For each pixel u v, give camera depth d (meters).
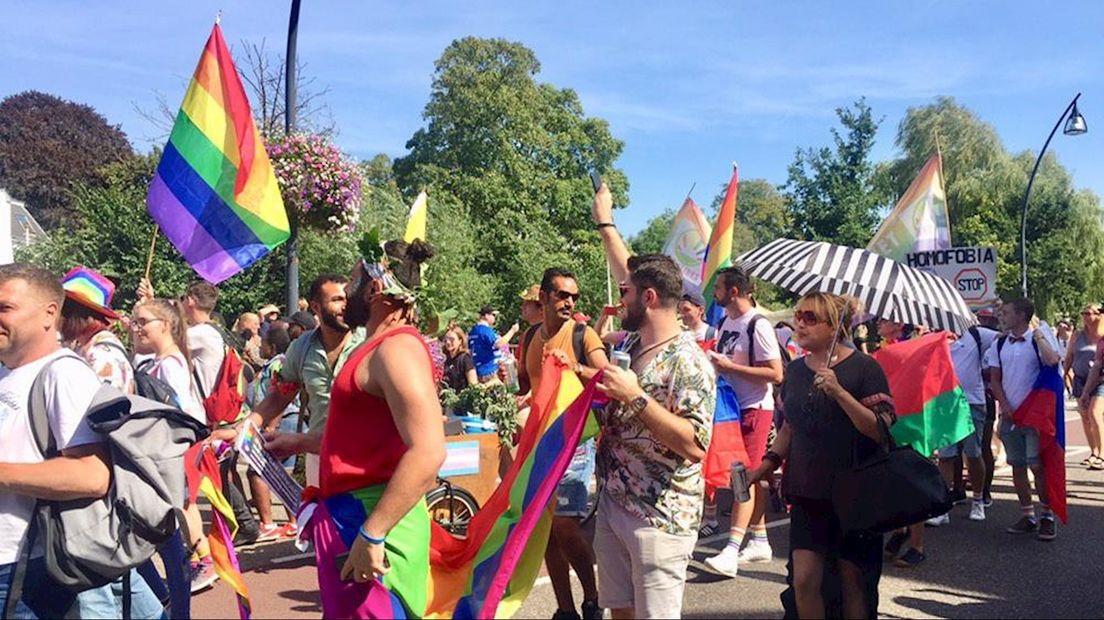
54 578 3.36
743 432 6.22
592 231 40.56
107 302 5.60
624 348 3.83
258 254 6.27
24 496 3.46
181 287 16.34
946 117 37.47
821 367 4.10
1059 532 7.29
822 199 32.38
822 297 4.15
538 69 39.44
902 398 6.26
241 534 6.73
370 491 3.04
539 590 5.68
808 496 4.03
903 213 10.16
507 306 34.81
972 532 7.25
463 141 37.75
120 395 3.49
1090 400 10.48
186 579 4.01
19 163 44.50
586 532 5.73
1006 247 35.50
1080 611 5.26
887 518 3.84
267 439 3.99
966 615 5.19
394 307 3.13
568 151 40.81
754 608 5.29
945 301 4.79
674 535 3.47
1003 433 7.30
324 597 3.00
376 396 3.01
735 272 6.37
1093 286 35.84
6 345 3.46
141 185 19.91
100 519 3.40
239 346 10.27
